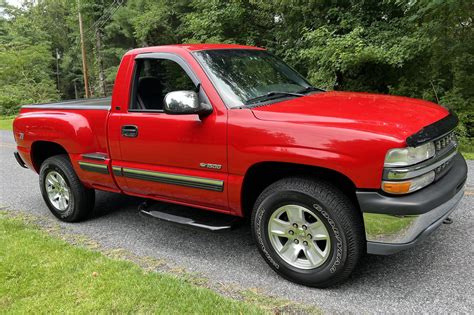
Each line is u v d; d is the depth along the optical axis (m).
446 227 4.02
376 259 3.50
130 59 3.99
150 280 3.25
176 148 3.58
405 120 2.92
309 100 3.51
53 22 43.09
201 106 3.29
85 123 4.38
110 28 26.97
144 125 3.78
